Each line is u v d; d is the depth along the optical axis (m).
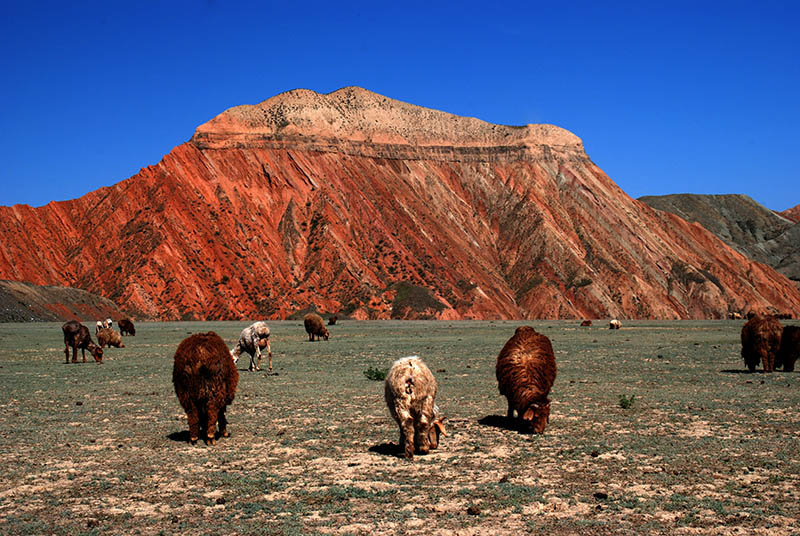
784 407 16.34
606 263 150.75
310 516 8.73
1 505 9.30
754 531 8.07
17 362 32.97
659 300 144.50
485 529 8.18
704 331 66.81
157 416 16.20
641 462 11.16
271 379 23.59
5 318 93.81
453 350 37.78
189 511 8.98
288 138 161.00
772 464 10.95
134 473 10.84
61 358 35.50
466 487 9.80
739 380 22.11
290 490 9.84
